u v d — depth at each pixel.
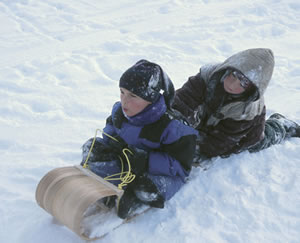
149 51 4.33
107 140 1.87
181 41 4.80
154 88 1.60
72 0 6.19
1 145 2.34
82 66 3.79
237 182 2.03
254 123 2.10
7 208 1.72
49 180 1.59
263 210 1.78
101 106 3.00
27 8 5.59
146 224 1.67
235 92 1.90
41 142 2.40
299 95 3.33
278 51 4.68
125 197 1.57
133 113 1.66
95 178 1.63
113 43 4.46
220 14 5.96
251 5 6.36
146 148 1.74
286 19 5.89
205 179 2.02
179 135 1.69
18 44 4.39
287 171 2.11
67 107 2.95
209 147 2.15
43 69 3.68
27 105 2.92
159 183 1.70
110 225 1.56
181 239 1.58
